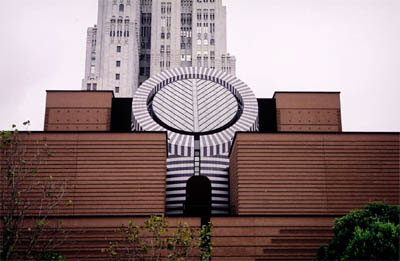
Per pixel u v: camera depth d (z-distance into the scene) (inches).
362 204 2272.4
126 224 2055.9
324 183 2298.2
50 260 1658.5
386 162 2327.8
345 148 2347.4
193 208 2347.4
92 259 2011.6
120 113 3048.7
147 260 1972.2
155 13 6314.0
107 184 2298.2
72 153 2330.2
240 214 2253.9
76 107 2992.1
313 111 3026.6
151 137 2373.3
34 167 2278.5
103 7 6058.1
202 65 6176.2
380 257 1525.6
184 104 2972.4
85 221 2055.9
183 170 2677.2
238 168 2320.4
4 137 1596.9
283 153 2338.8
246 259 2039.9
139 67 6245.1
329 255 1772.9
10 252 1395.2
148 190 2298.2
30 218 2010.3
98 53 5871.1
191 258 1993.1
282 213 2257.6
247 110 2925.7
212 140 2748.5
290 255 2054.6
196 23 6328.7
